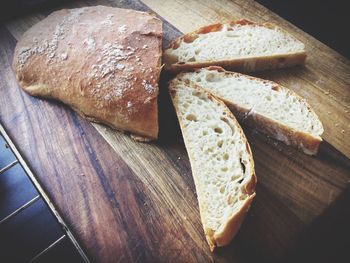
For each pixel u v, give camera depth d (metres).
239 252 0.21
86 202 0.23
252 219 0.22
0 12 0.33
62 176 0.24
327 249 0.24
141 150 0.25
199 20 0.32
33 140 0.26
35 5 0.33
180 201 0.23
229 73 0.28
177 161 0.25
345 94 0.27
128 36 0.26
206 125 0.25
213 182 0.23
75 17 0.29
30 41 0.28
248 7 0.33
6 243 0.23
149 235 0.22
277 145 0.25
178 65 0.28
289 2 0.35
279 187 0.23
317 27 0.34
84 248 0.22
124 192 0.24
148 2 0.33
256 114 0.25
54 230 0.23
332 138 0.25
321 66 0.29
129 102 0.24
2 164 0.26
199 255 0.21
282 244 0.21
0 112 0.28
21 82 0.28
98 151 0.25
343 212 0.24
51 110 0.28
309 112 0.25
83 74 0.25
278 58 0.28
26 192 0.25
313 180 0.24
